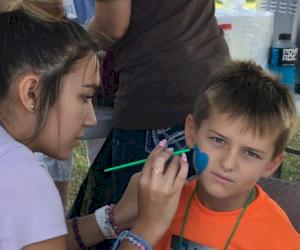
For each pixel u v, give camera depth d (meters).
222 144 1.35
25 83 1.21
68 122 1.28
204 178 1.38
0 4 1.32
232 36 2.98
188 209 1.44
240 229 1.39
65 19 1.32
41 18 1.27
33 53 1.22
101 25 1.93
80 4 2.54
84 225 1.62
